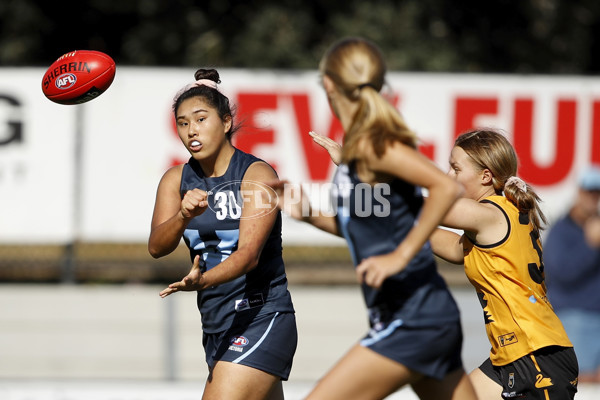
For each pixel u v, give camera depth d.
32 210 32.09
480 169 15.49
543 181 33.44
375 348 12.56
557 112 33.34
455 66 52.59
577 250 24.50
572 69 56.62
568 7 55.88
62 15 57.06
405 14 52.34
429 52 51.62
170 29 54.47
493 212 14.81
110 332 26.02
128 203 32.38
